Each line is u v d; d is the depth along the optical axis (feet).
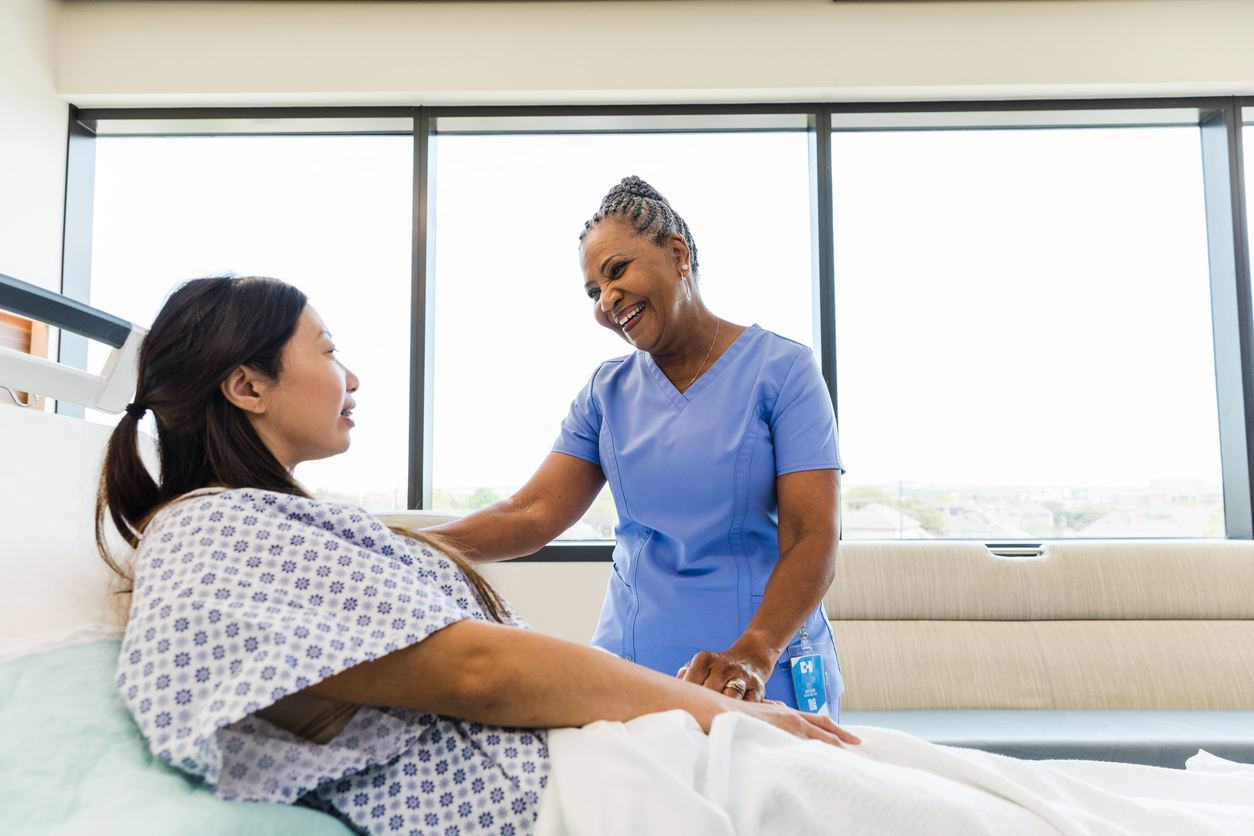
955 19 8.93
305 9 9.05
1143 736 5.90
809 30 8.98
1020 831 1.90
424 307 9.12
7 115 8.32
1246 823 2.08
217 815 1.53
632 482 3.71
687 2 9.03
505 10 9.04
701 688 2.18
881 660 7.20
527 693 1.86
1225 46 8.77
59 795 1.53
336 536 2.08
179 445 2.34
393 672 1.80
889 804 1.85
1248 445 8.75
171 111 9.24
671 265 3.61
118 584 2.47
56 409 8.77
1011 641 7.29
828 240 9.14
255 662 1.66
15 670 1.80
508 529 3.79
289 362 2.40
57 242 9.03
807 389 3.54
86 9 9.05
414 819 1.87
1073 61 8.84
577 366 9.30
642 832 1.70
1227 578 7.45
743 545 3.61
